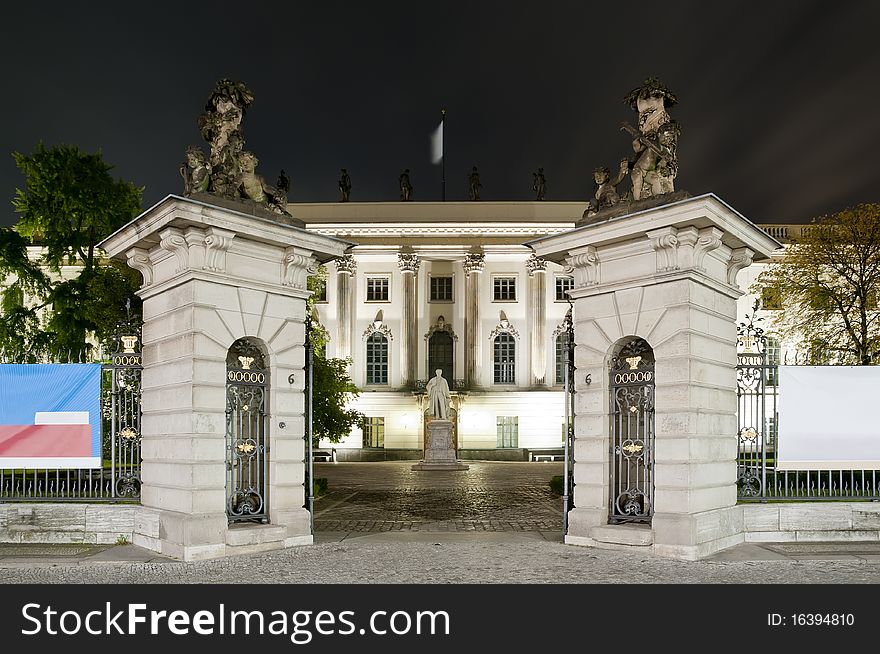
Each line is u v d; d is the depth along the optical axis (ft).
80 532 49.44
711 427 46.96
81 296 101.81
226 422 47.91
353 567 42.06
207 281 45.91
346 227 221.66
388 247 222.48
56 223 105.40
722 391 48.70
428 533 55.36
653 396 47.57
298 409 50.60
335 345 220.84
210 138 49.16
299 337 51.01
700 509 45.32
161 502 47.44
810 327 113.60
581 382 50.65
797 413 51.34
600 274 50.29
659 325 46.44
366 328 224.53
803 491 52.44
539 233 220.02
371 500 84.89
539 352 220.43
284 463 49.34
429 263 230.07
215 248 46.06
